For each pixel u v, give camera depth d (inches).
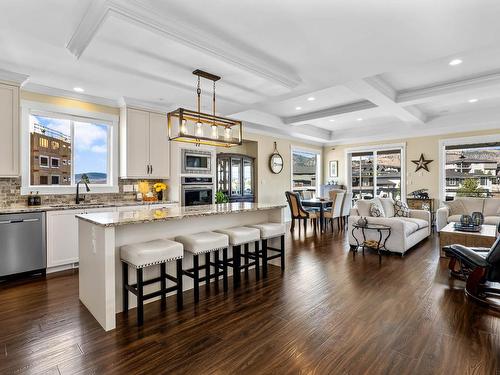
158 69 125.0
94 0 85.5
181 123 120.8
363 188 352.8
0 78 135.6
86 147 182.4
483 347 80.4
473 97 215.2
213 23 97.3
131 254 95.0
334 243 213.5
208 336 87.0
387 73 171.5
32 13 91.1
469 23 94.1
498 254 101.7
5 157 138.5
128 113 183.8
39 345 82.2
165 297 114.8
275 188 318.7
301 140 346.9
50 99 162.9
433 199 294.8
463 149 285.1
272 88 146.3
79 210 155.2
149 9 89.5
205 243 113.3
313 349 80.1
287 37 105.0
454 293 118.7
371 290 122.5
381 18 92.0
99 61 117.8
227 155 282.0
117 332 89.4
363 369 71.6
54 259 146.6
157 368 72.2
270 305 108.3
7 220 133.1
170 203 194.2
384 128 311.3
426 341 83.6
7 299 114.2
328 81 146.9
